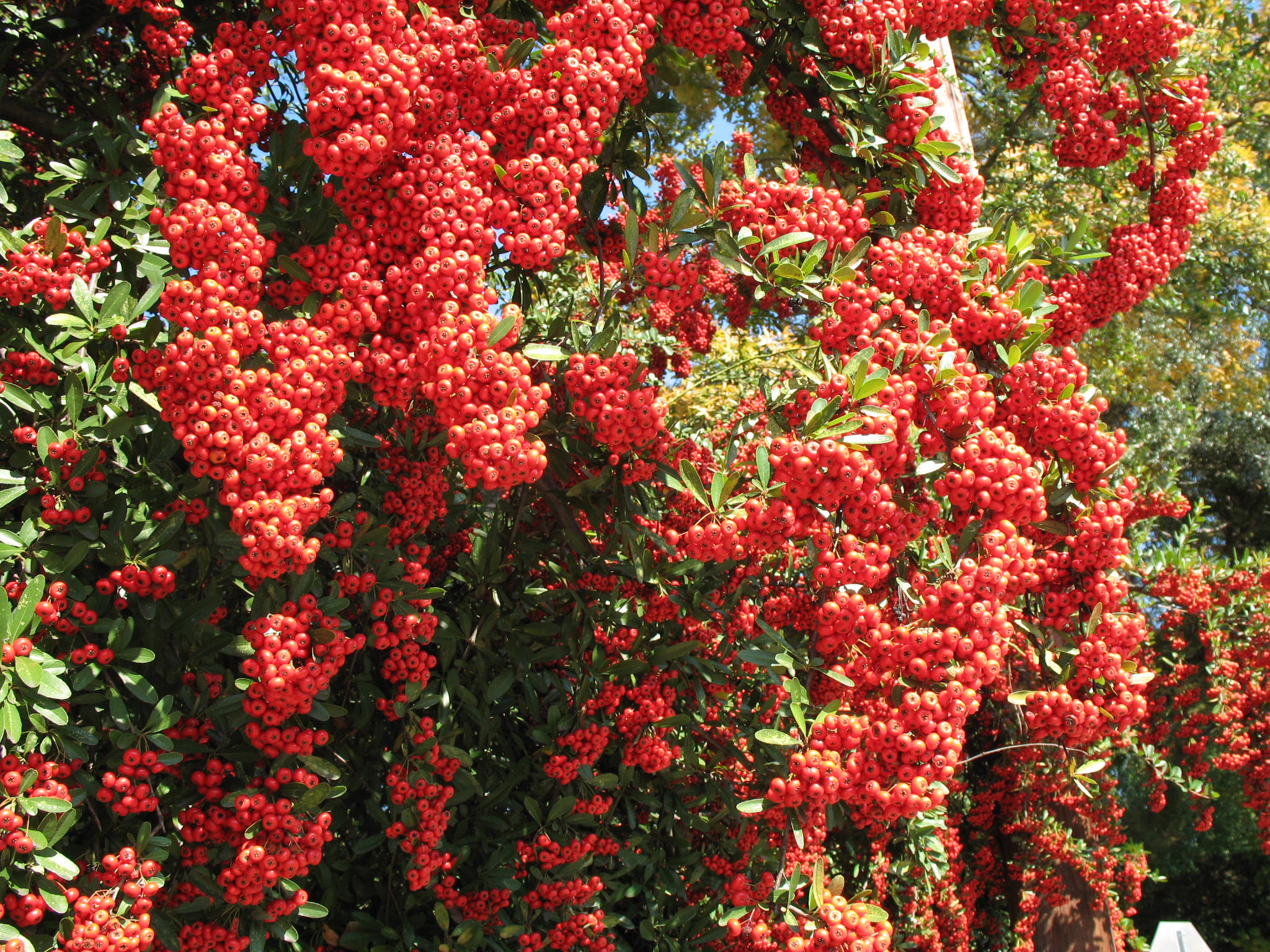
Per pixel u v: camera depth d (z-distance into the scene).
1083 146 4.09
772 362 7.73
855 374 2.39
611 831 3.93
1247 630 7.93
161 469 2.64
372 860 3.46
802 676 3.11
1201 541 16.09
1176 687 8.53
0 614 1.99
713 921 3.81
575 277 6.06
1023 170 9.14
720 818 3.85
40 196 3.44
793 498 2.37
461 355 2.18
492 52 2.53
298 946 2.50
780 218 2.89
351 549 2.75
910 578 2.71
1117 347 11.52
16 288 2.22
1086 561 2.58
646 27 2.78
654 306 2.87
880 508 2.39
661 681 3.74
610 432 2.60
